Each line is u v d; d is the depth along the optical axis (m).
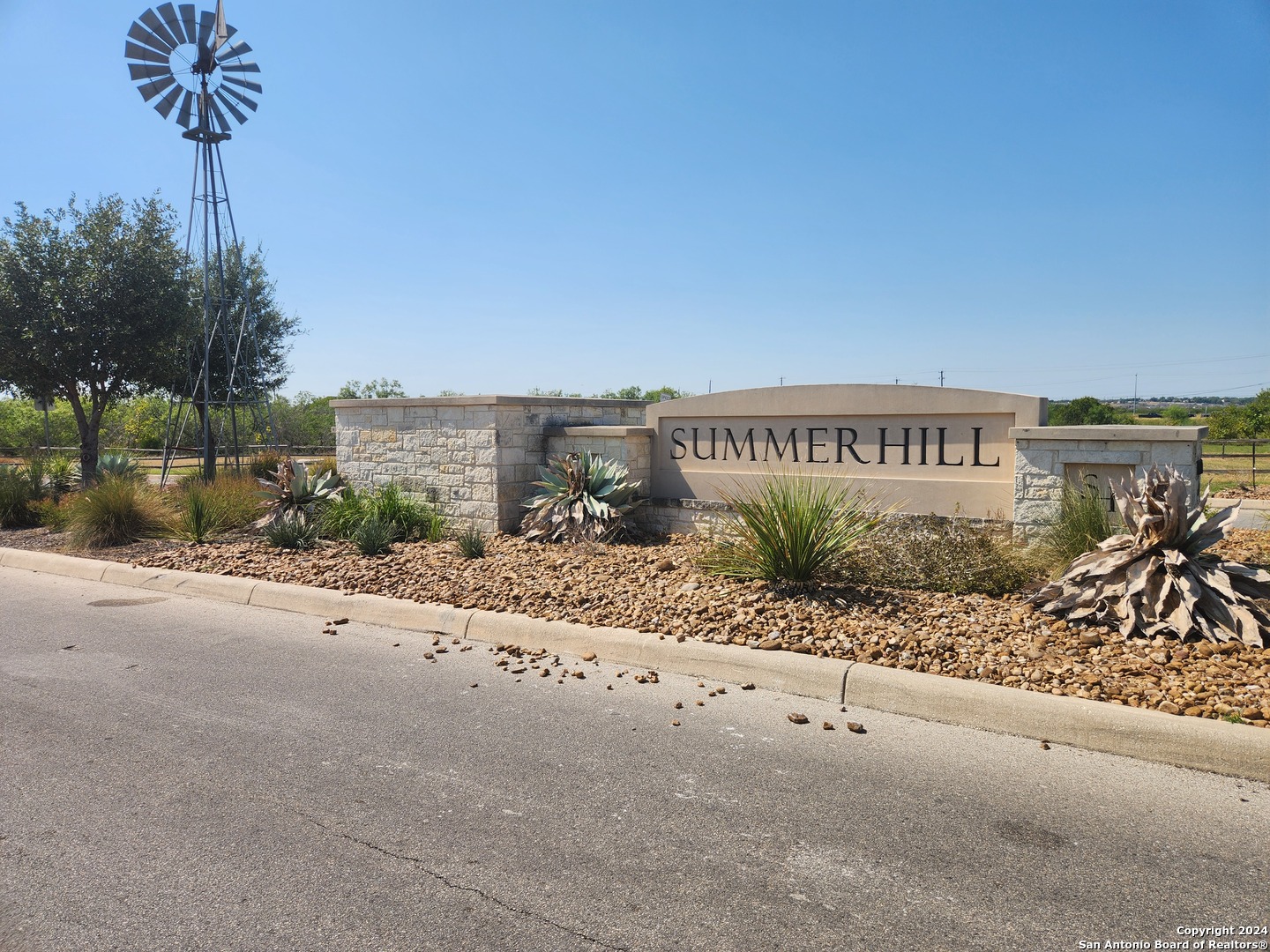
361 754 4.97
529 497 12.27
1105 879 3.54
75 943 3.18
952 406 9.40
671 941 3.16
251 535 12.45
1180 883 3.50
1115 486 7.05
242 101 19.00
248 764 4.83
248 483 15.09
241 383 22.59
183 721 5.53
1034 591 7.12
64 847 3.91
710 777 4.60
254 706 5.81
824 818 4.11
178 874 3.67
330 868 3.71
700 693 5.98
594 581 8.58
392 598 8.46
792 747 5.00
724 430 11.21
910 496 9.74
